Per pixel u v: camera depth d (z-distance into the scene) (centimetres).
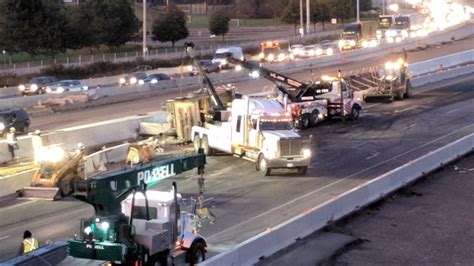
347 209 2531
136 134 4438
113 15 10112
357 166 3419
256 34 13975
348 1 15488
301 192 2891
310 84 4791
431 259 2053
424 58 8475
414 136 4216
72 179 1714
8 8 8881
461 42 10256
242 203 2716
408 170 3039
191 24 15812
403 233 2320
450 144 3519
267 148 3244
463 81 6856
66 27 9275
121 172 1714
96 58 9462
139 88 6525
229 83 6919
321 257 2034
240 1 17775
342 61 8738
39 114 5462
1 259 2088
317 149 3909
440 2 16800
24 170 3359
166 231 1756
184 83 6906
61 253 1802
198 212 1978
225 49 7931
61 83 6544
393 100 5747
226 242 2191
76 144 3953
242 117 3503
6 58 9438
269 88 5950
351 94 4909
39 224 2505
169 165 1848
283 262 1981
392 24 11825
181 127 4112
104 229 1653
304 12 13800
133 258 1667
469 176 3158
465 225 2416
